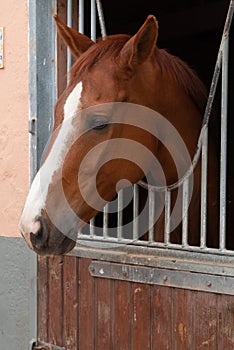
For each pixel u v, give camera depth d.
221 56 2.23
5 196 3.25
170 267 2.36
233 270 2.15
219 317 2.22
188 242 2.55
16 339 3.21
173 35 4.85
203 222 2.27
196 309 2.30
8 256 3.22
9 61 3.16
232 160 3.79
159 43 4.96
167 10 4.72
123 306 2.58
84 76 2.08
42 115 2.99
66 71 3.01
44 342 2.98
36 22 2.93
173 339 2.39
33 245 2.03
